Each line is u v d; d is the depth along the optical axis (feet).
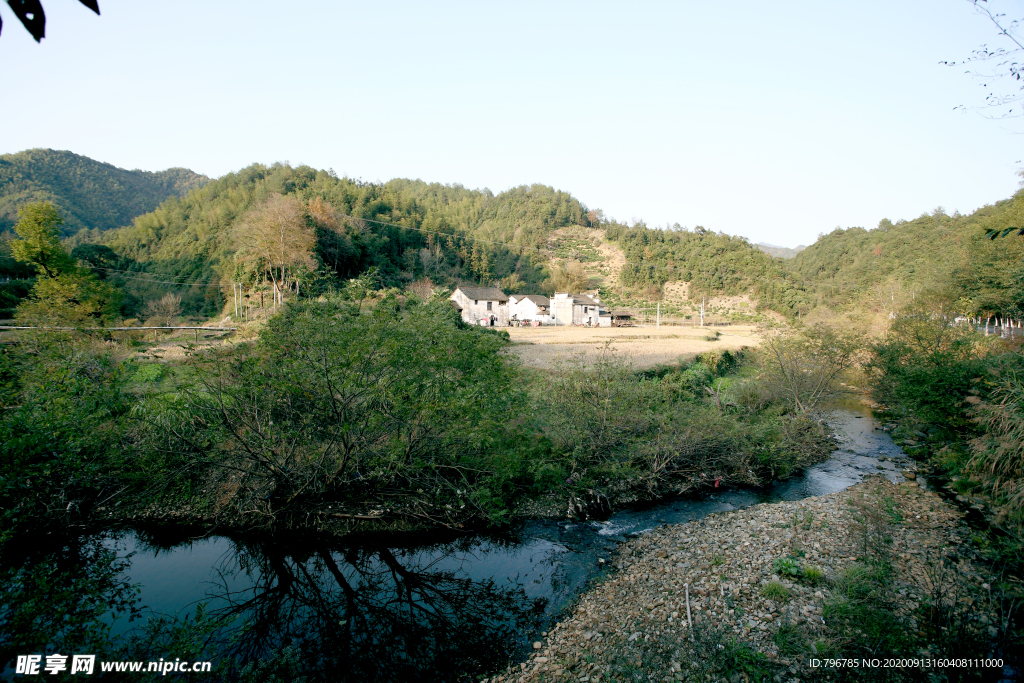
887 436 69.21
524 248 389.39
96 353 51.75
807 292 284.20
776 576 30.58
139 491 41.27
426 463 40.98
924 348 67.51
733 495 48.57
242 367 37.47
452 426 39.78
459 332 43.14
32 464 34.12
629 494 47.78
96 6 5.35
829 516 40.27
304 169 329.11
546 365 85.10
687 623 26.91
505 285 326.44
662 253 428.15
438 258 280.72
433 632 28.37
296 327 36.14
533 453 47.03
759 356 88.48
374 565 35.81
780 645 24.29
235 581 33.09
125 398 46.47
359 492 41.50
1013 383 44.68
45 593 24.84
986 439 44.42
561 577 33.83
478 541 38.86
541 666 25.17
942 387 56.49
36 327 54.08
